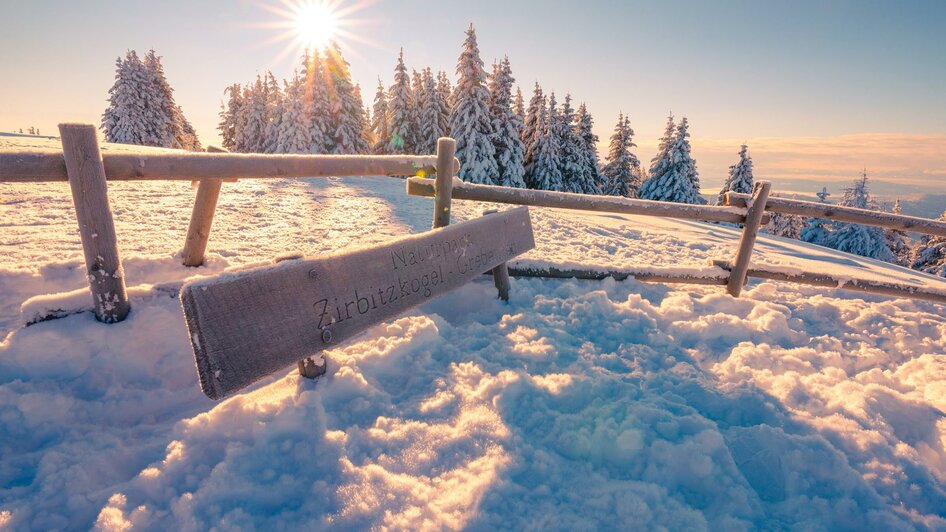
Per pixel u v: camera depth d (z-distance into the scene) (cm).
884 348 356
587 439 199
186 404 230
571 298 389
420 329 294
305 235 542
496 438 197
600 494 170
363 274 237
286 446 180
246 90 3812
